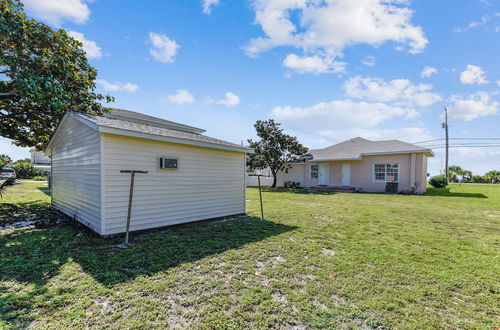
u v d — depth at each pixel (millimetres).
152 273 2961
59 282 2703
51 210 7578
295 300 2387
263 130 18484
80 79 7730
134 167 4855
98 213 4551
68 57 7371
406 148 15031
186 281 2771
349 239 4516
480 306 2340
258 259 3473
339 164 17750
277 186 21672
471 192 14469
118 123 5102
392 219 6449
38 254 3582
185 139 5520
